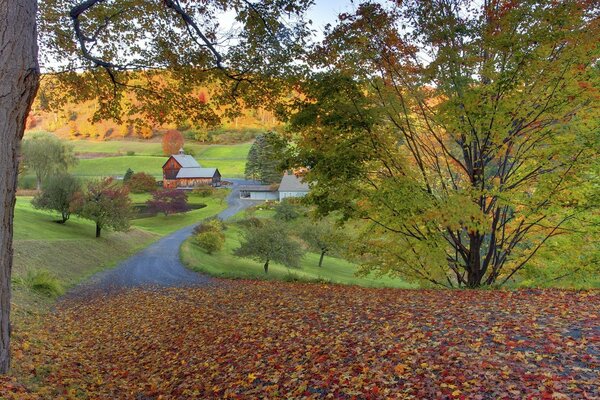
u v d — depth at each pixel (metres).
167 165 94.00
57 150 69.75
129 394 6.34
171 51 10.79
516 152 10.95
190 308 11.85
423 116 11.62
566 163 10.02
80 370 7.36
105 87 11.24
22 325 10.14
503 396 4.12
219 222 52.06
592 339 5.29
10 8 4.19
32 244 27.34
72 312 14.35
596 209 10.77
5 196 4.46
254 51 10.60
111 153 118.56
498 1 9.78
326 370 5.61
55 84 11.12
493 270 12.30
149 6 10.12
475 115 9.81
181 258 35.88
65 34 10.07
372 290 11.65
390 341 6.25
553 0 8.99
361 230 13.34
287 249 33.50
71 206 39.66
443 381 4.68
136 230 50.91
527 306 7.29
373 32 10.01
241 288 14.91
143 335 9.90
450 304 8.13
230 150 132.12
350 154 10.58
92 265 29.98
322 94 10.17
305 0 9.66
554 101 9.50
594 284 10.77
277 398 5.12
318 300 10.35
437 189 12.08
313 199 12.05
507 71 9.09
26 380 5.55
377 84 10.37
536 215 11.23
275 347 7.00
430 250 10.92
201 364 7.04
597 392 3.97
